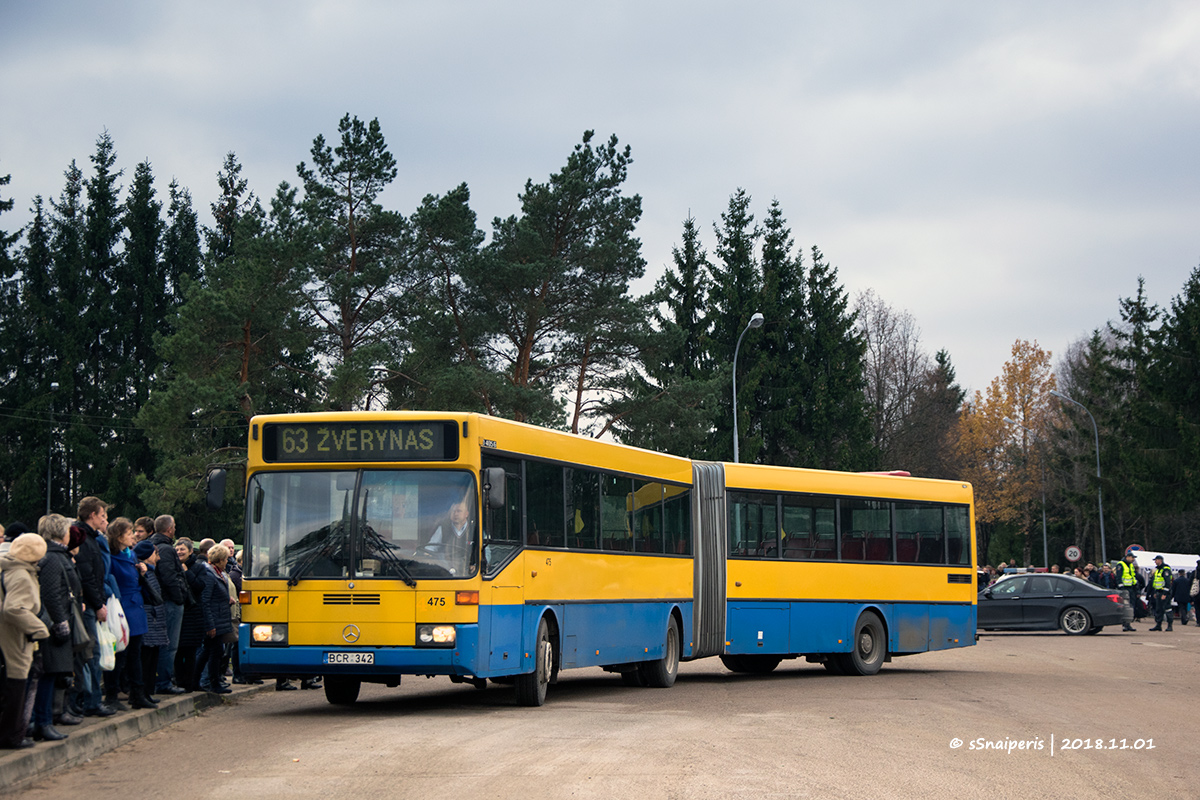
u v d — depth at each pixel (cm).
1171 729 1276
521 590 1403
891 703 1516
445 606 1285
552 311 4353
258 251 4056
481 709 1419
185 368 4019
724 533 1956
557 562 1502
